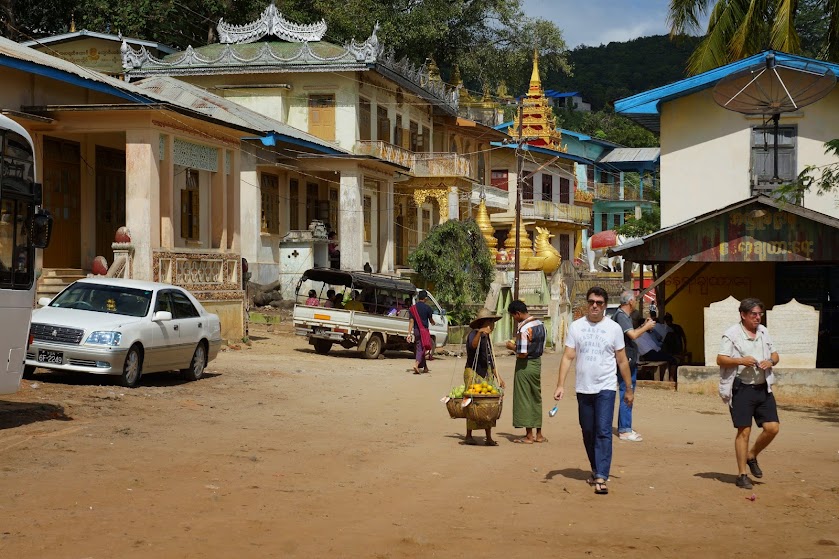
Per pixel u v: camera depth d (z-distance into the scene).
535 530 7.81
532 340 13.03
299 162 38.03
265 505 8.36
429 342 23.62
